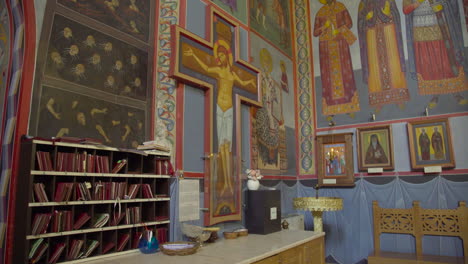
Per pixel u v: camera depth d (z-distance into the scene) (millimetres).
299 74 8898
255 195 5367
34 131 3217
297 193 8359
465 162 6902
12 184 3018
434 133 7242
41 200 2945
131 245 3707
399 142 7586
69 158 3197
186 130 4746
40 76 3326
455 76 7250
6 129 3172
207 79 5082
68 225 3111
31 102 3223
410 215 7172
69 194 3131
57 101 3445
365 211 7660
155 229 4012
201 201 4816
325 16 8828
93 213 3322
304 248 4793
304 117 8656
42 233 2916
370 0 8328
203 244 4297
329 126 8359
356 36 8383
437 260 6305
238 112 5660
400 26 7926
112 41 4113
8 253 2906
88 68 3789
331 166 8062
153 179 4074
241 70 5922
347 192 7902
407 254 6906
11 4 3340
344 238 7758
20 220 2885
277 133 7574
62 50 3555
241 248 4047
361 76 8203
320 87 8617
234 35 5891
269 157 7102
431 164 7164
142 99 4402
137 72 4395
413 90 7609
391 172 7551
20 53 3236
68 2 3676
